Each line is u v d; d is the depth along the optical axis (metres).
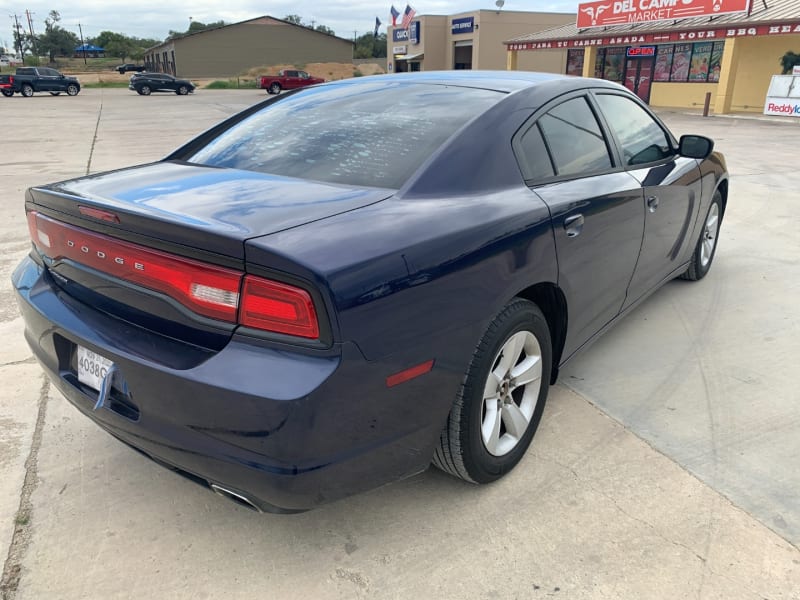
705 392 3.23
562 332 2.76
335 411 1.75
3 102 32.41
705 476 2.57
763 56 23.33
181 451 1.88
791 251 5.66
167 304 1.91
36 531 2.28
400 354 1.86
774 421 2.97
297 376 1.70
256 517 2.37
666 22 24.78
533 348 2.54
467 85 2.85
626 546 2.21
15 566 2.12
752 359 3.59
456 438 2.22
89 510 2.39
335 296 1.68
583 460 2.67
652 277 3.72
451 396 2.10
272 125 2.85
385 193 2.17
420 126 2.50
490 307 2.14
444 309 1.98
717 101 23.05
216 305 1.79
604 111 3.21
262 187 2.22
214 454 1.82
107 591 2.03
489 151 2.40
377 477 1.98
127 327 2.03
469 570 2.11
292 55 71.75
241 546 2.23
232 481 1.83
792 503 2.42
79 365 2.20
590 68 28.17
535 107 2.70
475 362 2.18
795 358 3.60
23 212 7.28
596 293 2.94
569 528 2.29
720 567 2.11
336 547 2.22
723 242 5.96
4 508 2.39
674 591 2.02
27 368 3.49
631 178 3.15
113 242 2.00
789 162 10.94
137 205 2.00
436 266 1.94
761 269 5.16
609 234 2.89
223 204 2.02
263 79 42.12
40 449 2.76
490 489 2.50
